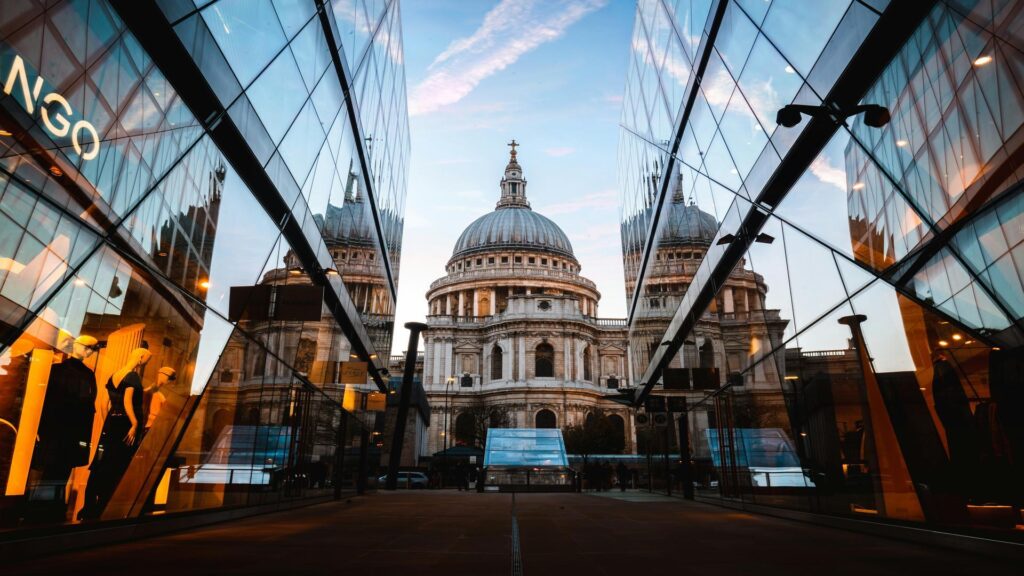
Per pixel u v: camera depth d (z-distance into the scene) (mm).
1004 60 5352
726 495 18500
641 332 29672
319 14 13836
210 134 9562
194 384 10172
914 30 6855
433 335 101500
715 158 15047
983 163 5871
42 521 6824
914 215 7277
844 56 8117
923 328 7555
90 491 7715
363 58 18312
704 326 18578
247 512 13570
